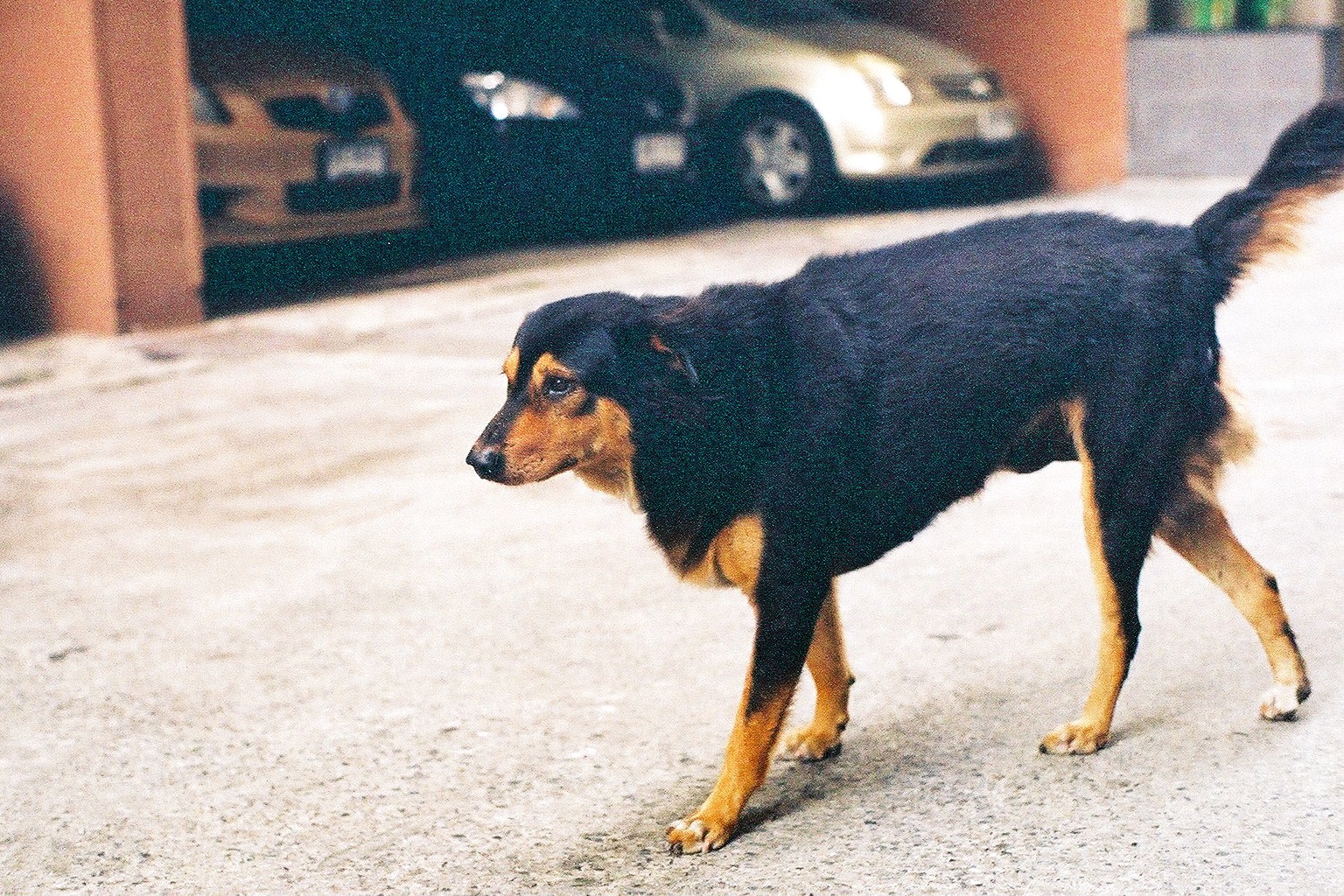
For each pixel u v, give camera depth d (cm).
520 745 416
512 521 602
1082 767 381
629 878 346
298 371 840
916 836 354
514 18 1198
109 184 917
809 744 399
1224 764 377
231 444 714
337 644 491
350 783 400
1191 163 1459
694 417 351
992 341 372
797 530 356
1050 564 524
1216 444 395
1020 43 1443
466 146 1162
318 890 349
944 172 1259
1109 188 1416
